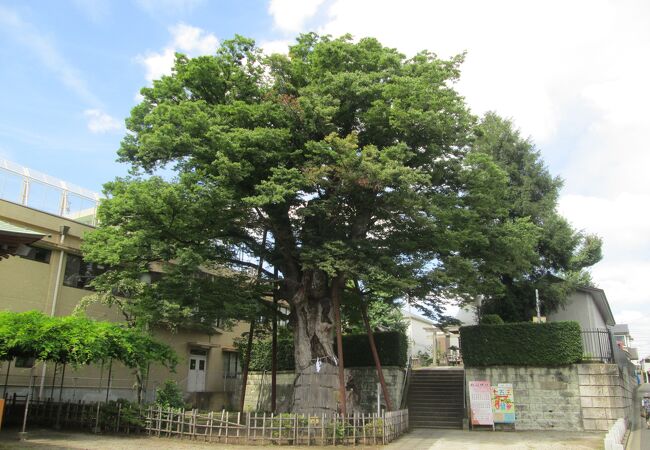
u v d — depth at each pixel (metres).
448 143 17.70
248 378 28.67
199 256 15.65
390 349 23.67
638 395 37.91
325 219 17.50
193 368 29.41
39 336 13.89
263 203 14.62
